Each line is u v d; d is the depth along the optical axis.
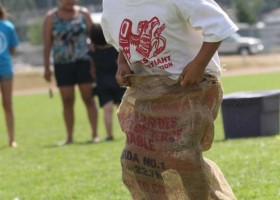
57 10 14.87
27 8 80.94
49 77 15.17
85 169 11.15
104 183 9.67
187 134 5.80
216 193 5.90
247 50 65.56
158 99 5.92
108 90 15.03
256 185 8.69
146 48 5.91
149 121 5.98
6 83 15.65
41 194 9.27
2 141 17.48
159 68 5.94
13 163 12.66
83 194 8.99
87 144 14.80
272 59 56.88
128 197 8.59
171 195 5.95
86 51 14.88
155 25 5.81
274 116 13.56
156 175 5.94
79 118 22.41
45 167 11.78
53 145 15.34
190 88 5.86
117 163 11.55
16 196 9.27
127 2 5.90
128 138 6.07
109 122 15.22
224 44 65.44
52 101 31.97
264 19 97.50
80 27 14.77
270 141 12.47
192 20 5.69
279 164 9.95
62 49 14.83
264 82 34.59
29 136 18.36
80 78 15.00
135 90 6.12
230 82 36.22
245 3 84.88
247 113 13.34
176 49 5.88
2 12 15.31
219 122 17.27
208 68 5.90
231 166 10.13
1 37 15.33
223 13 5.66
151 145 5.92
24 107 29.34
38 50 64.81
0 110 29.52
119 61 6.27
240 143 12.52
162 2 5.77
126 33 5.96
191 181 5.83
